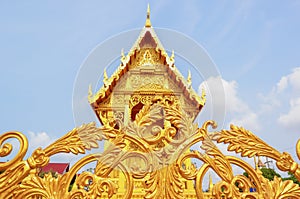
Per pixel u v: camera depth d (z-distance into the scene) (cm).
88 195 317
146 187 327
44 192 314
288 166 336
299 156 342
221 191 324
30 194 314
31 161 326
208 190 381
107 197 320
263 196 323
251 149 343
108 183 324
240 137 349
